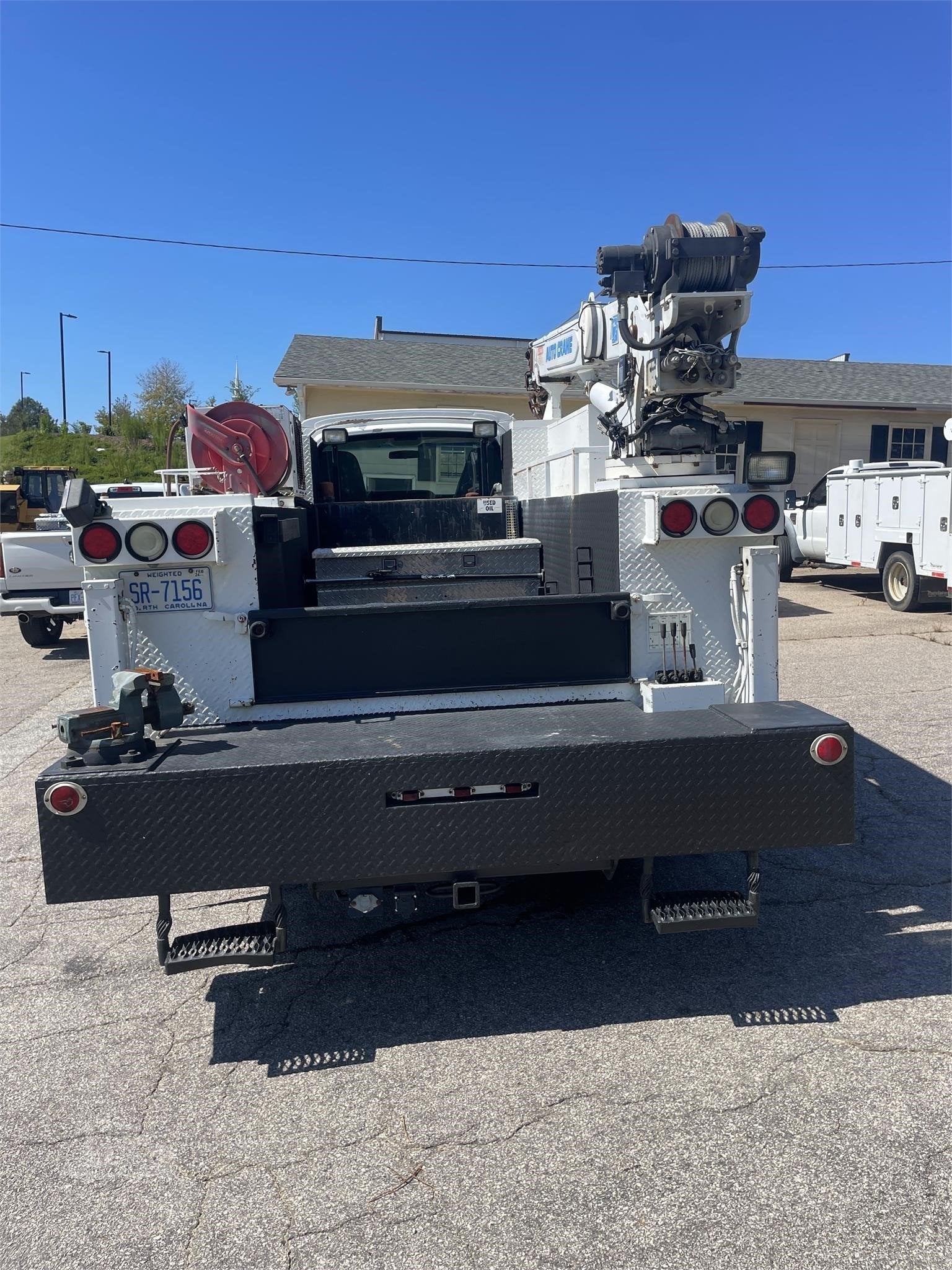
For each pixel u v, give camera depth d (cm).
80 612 1127
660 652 343
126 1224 230
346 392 1791
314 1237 223
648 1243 217
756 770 284
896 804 513
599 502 361
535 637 338
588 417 496
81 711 279
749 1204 227
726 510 330
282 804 273
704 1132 254
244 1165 250
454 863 280
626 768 280
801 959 349
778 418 2033
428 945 374
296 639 330
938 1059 284
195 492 409
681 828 285
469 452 611
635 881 426
